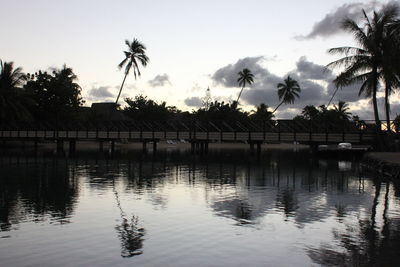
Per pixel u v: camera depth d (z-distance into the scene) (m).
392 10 34.41
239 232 11.45
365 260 9.16
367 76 36.41
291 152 63.78
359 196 17.69
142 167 32.38
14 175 25.66
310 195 17.94
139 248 9.98
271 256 9.42
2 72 58.59
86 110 89.75
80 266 8.75
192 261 9.06
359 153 42.69
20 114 58.75
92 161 38.66
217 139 48.47
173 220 12.86
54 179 23.61
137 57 65.50
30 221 12.70
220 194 18.17
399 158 27.83
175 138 50.75
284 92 98.00
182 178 24.50
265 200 16.61
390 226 12.18
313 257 9.35
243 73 95.44
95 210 14.39
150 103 101.50
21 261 9.05
